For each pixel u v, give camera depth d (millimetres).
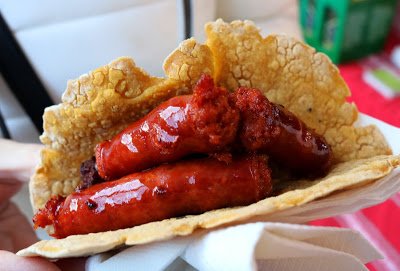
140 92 306
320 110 332
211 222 262
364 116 348
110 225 301
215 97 276
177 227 263
